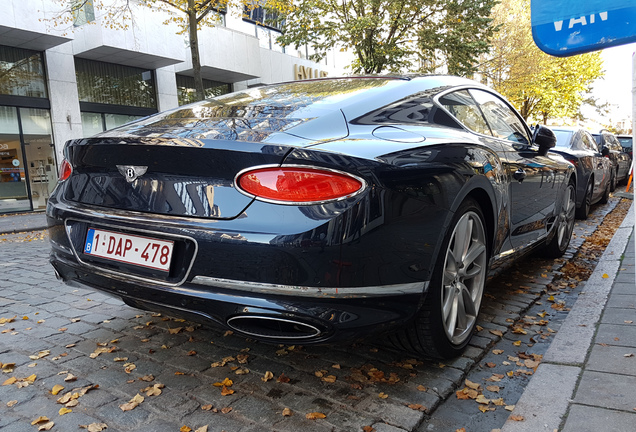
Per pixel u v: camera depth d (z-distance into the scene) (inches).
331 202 70.1
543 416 73.5
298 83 117.0
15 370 95.6
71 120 564.7
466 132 107.6
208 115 94.1
